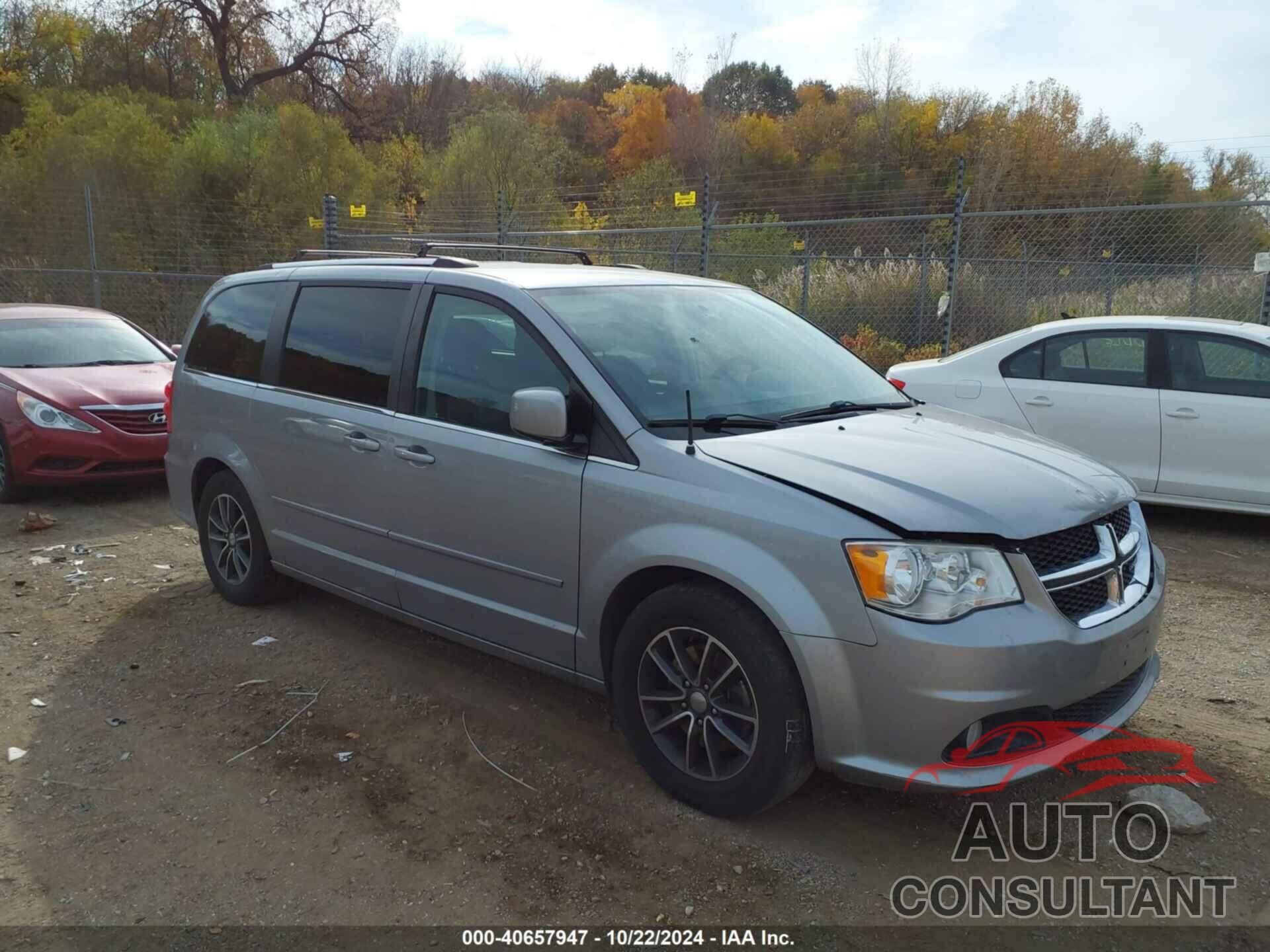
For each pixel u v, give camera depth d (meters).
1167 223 18.56
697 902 2.82
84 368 8.34
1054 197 29.81
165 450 7.91
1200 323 6.93
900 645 2.73
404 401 4.09
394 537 4.14
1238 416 6.52
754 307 4.52
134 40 36.56
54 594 5.56
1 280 19.69
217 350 5.23
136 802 3.38
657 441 3.28
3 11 35.16
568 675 3.63
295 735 3.86
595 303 3.90
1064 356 7.27
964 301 14.20
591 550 3.38
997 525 2.83
